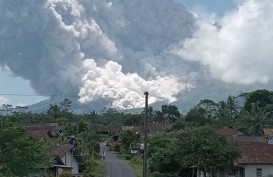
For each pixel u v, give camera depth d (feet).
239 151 201.77
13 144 130.21
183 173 226.79
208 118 450.30
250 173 220.64
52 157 206.28
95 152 337.31
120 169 272.31
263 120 398.21
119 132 481.87
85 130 364.99
